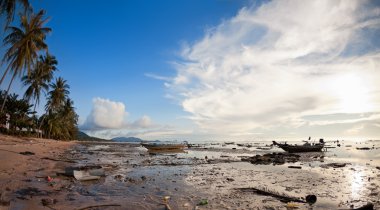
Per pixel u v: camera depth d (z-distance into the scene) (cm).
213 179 1550
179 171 1898
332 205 973
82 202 950
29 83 5038
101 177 1496
